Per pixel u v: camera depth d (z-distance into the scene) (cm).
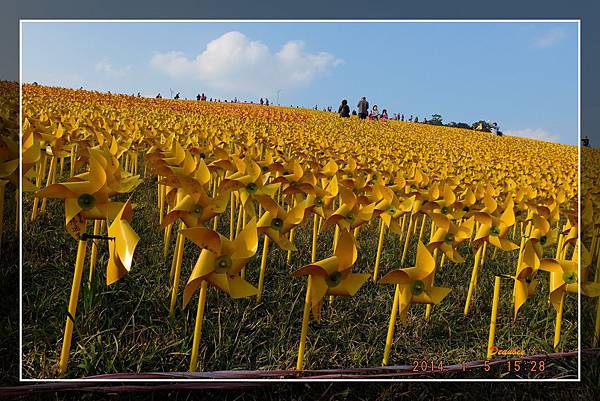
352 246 174
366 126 1470
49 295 261
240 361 238
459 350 266
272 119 1384
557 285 239
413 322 289
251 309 278
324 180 327
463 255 412
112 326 249
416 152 870
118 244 165
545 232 278
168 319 254
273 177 358
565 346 257
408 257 401
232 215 351
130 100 1250
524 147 1230
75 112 672
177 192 240
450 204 329
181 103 1477
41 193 178
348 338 268
